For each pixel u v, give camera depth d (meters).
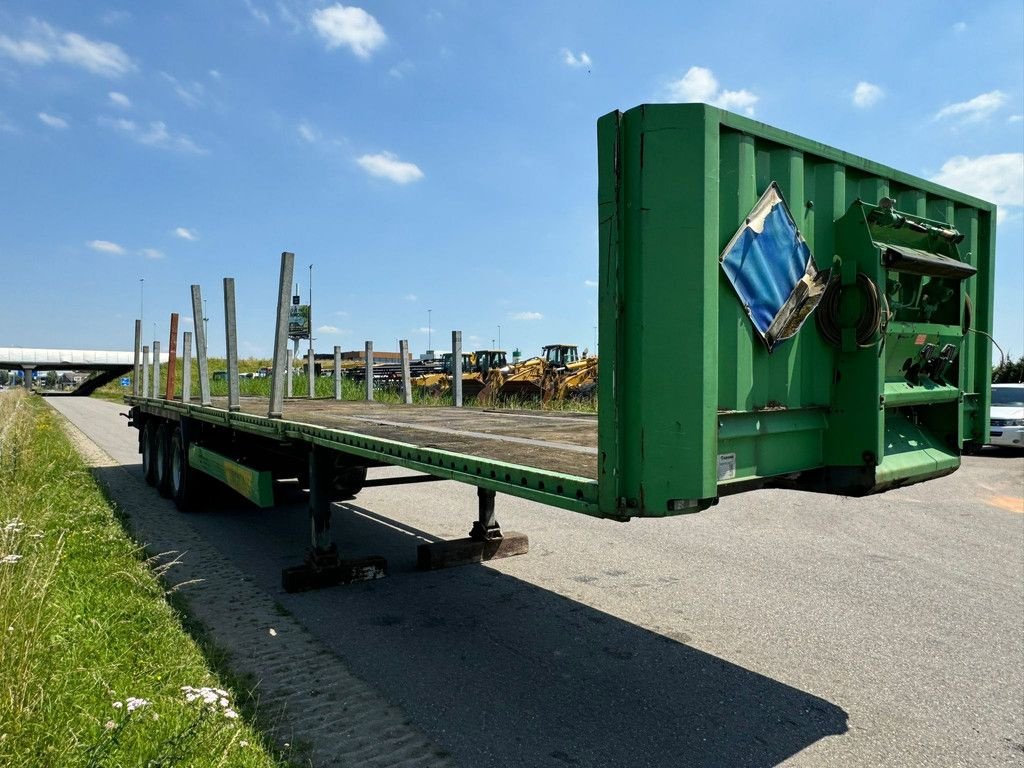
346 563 5.64
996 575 5.75
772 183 2.90
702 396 2.50
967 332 4.04
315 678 3.82
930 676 3.86
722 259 2.69
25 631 3.35
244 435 7.67
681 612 4.91
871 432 3.10
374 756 3.02
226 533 7.55
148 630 4.16
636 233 2.53
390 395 17.41
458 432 5.29
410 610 4.99
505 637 4.47
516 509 8.77
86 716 2.94
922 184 3.72
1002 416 14.89
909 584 5.51
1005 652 4.18
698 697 3.63
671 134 2.50
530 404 22.14
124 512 8.31
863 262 3.11
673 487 2.52
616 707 3.52
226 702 2.90
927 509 8.54
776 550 6.59
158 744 2.78
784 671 3.94
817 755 3.06
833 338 3.18
